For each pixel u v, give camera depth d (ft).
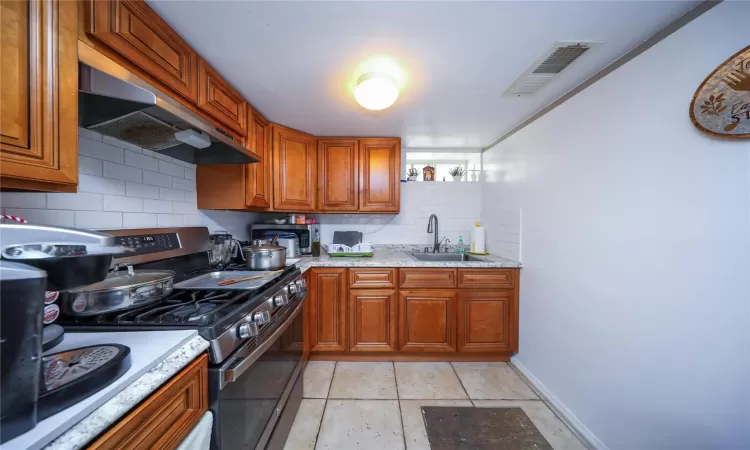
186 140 3.51
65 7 1.95
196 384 2.23
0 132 1.62
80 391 1.44
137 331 2.35
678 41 3.11
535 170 5.76
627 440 3.64
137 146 3.94
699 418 2.93
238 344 2.75
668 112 3.20
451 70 4.24
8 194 2.55
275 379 3.76
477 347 6.52
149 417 1.75
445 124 6.52
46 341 1.89
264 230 7.32
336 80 4.55
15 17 1.69
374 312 6.59
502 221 7.20
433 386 5.70
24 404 1.23
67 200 3.03
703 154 2.88
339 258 7.04
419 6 3.00
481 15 3.12
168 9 2.97
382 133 7.23
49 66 1.86
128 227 3.80
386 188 7.52
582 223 4.45
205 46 3.62
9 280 1.21
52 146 1.88
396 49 3.74
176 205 4.78
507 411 4.96
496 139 7.62
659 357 3.28
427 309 6.56
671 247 3.16
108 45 2.48
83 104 2.59
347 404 5.15
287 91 4.91
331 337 6.58
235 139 4.93
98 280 1.89
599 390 4.10
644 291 3.44
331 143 7.43
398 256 7.42
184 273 4.48
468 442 4.27
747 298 2.60
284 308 4.21
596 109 4.20
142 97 2.50
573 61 3.98
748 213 2.59
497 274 6.46
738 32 2.63
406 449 4.14
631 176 3.63
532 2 2.94
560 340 4.95
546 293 5.37
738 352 2.66
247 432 2.95
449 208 8.70
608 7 3.00
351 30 3.36
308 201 7.18
